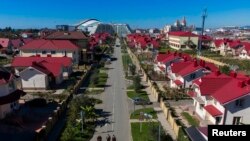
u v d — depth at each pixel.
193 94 44.81
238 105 36.12
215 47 136.50
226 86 39.44
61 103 43.53
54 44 82.00
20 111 42.06
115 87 59.38
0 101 37.28
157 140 31.66
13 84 42.62
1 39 115.50
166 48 143.75
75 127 35.88
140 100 47.91
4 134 29.31
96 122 39.06
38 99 45.31
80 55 90.75
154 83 59.19
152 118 40.44
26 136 29.50
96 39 150.12
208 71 53.62
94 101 48.28
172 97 49.81
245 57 111.75
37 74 54.44
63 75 65.00
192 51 128.50
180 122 38.91
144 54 108.88
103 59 96.19
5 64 83.31
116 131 36.12
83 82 62.97
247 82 38.06
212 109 38.09
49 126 34.84
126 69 79.56
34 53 81.12
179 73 55.59
